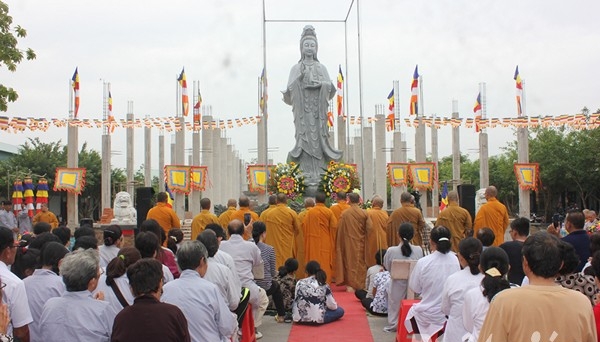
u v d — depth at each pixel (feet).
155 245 24.56
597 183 140.05
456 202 48.57
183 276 21.49
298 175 73.61
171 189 79.82
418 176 82.17
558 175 139.54
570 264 19.65
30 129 76.95
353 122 104.68
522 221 31.04
